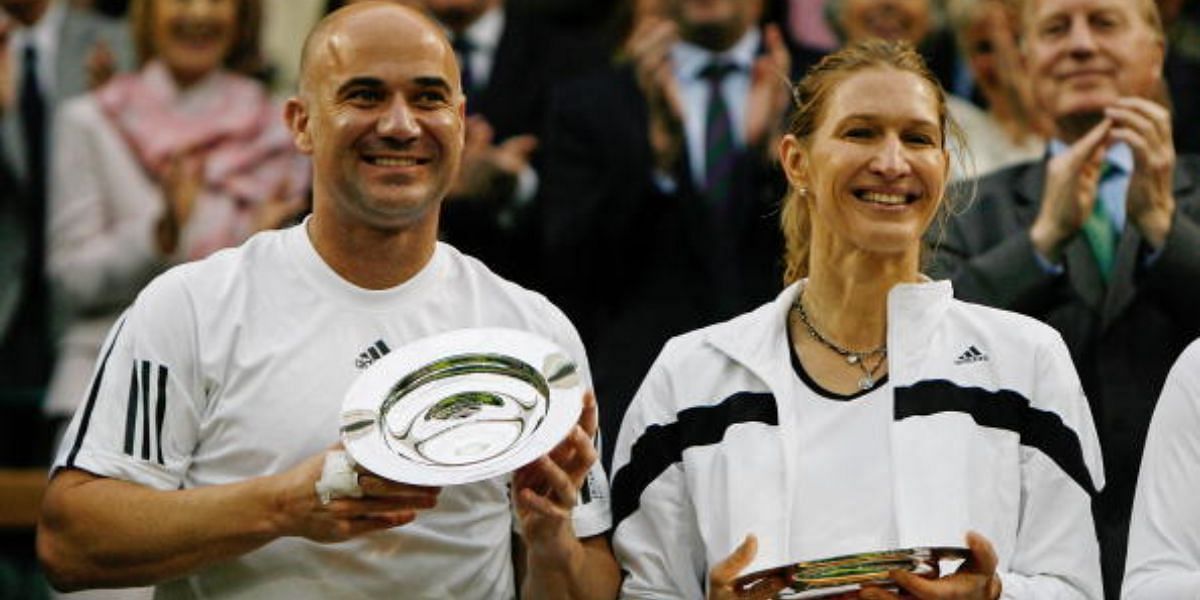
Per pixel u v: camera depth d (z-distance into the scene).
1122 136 15.80
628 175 18.14
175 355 12.41
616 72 18.61
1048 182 15.84
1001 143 18.33
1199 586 11.75
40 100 21.34
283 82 21.41
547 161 18.48
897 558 11.21
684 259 17.97
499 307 12.88
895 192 12.27
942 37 19.38
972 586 11.39
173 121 20.73
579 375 11.81
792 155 12.88
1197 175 16.69
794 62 18.92
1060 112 16.41
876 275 12.44
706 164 18.17
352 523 11.58
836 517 12.12
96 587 12.23
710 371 12.68
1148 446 12.49
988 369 12.33
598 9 20.62
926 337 12.36
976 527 11.98
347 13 12.50
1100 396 15.50
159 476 12.30
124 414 12.34
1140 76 16.38
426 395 11.89
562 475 11.66
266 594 12.32
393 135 12.16
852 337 12.54
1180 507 12.18
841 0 19.62
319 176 12.54
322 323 12.55
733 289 17.86
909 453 12.09
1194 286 15.67
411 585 12.40
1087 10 16.31
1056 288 15.83
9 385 20.64
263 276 12.68
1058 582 11.90
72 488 12.26
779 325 12.64
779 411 12.36
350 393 11.77
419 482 11.28
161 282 12.70
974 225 16.25
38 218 20.92
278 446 12.31
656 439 12.71
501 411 11.82
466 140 19.77
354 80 12.24
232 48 20.95
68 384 20.16
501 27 20.41
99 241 20.47
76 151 20.64
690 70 18.50
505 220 19.58
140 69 20.91
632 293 18.02
